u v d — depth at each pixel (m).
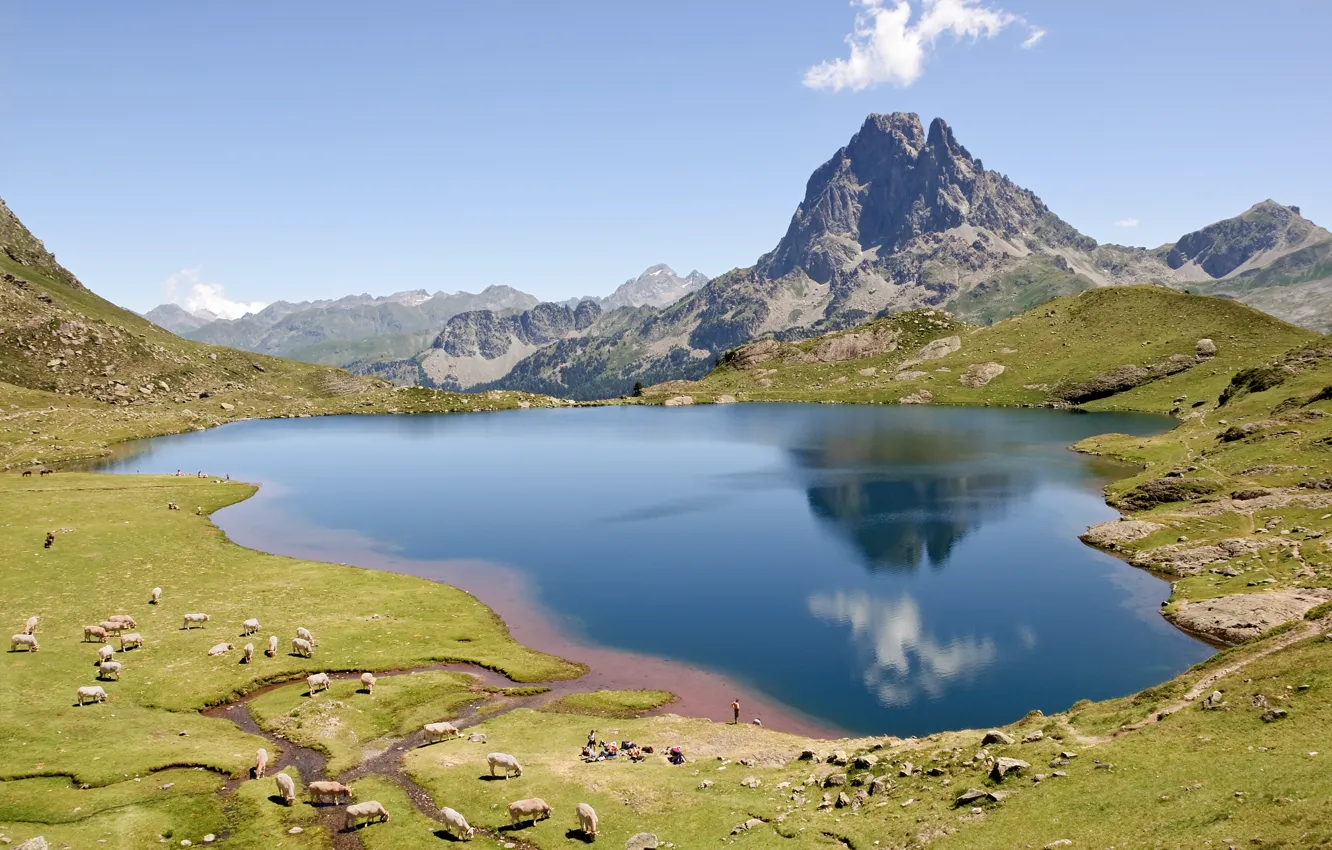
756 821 33.84
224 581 81.12
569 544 103.44
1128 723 35.78
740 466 160.62
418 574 90.31
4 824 33.50
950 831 29.17
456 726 49.66
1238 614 65.62
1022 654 64.81
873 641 68.75
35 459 162.38
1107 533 97.00
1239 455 110.25
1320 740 28.17
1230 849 22.86
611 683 60.47
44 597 71.56
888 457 163.38
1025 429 197.00
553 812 36.12
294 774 41.03
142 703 49.81
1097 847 25.44
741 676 61.97
